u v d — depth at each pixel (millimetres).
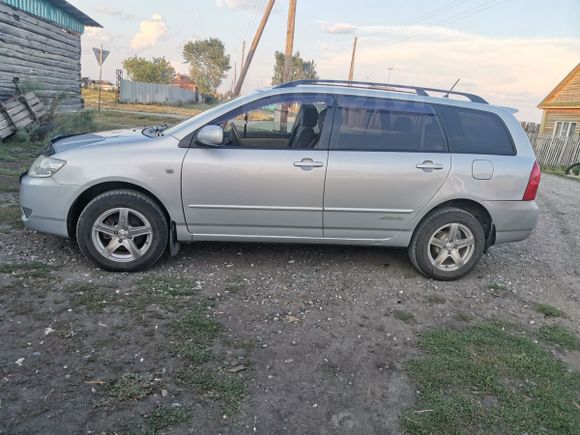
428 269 4594
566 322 4031
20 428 2303
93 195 4219
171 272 4312
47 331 3148
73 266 4219
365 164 4273
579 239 6770
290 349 3230
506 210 4527
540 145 22125
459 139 4504
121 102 39438
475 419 2660
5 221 5176
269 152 4223
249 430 2451
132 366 2869
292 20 16859
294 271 4594
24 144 10625
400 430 2545
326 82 4617
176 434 2373
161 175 4086
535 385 3012
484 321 3889
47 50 14953
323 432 2488
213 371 2896
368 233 4480
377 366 3109
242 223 4316
